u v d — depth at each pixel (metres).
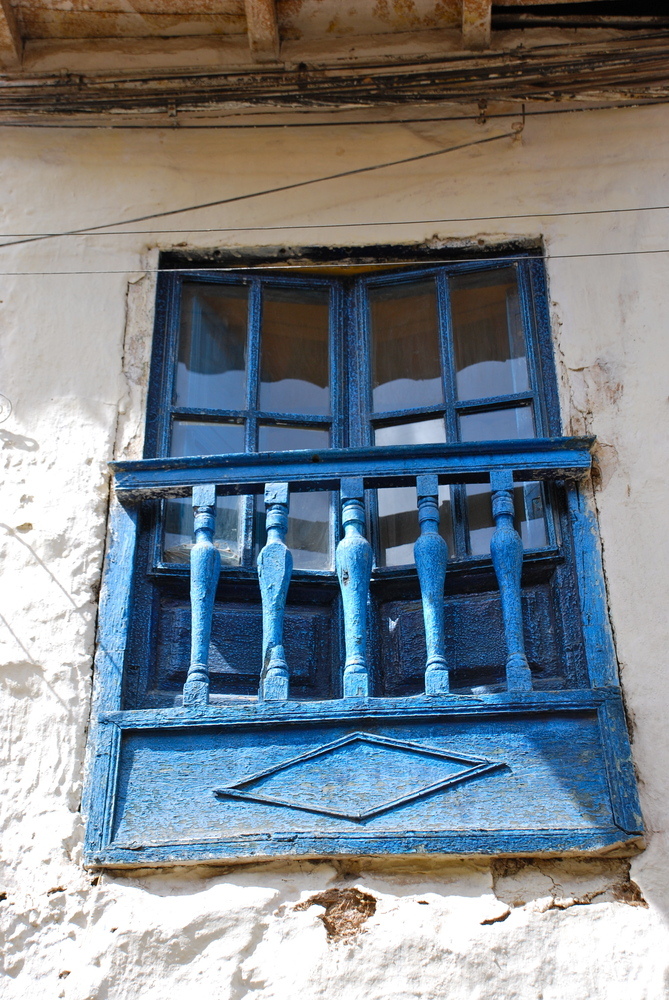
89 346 4.36
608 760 3.40
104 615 3.82
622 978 3.16
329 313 4.65
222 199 4.67
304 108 4.78
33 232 4.60
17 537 3.96
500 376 4.43
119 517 3.99
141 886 3.39
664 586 3.72
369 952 3.24
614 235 4.46
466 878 3.34
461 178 4.66
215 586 3.76
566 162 4.64
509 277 4.57
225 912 3.32
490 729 3.47
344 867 3.38
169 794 3.45
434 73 4.74
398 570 4.01
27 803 3.51
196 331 4.55
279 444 4.40
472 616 3.90
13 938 3.33
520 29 4.86
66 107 4.78
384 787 3.40
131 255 4.56
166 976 3.25
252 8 4.60
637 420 4.05
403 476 3.91
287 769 3.45
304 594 4.03
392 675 3.88
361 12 4.78
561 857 3.35
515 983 3.17
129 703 3.75
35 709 3.66
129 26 4.86
